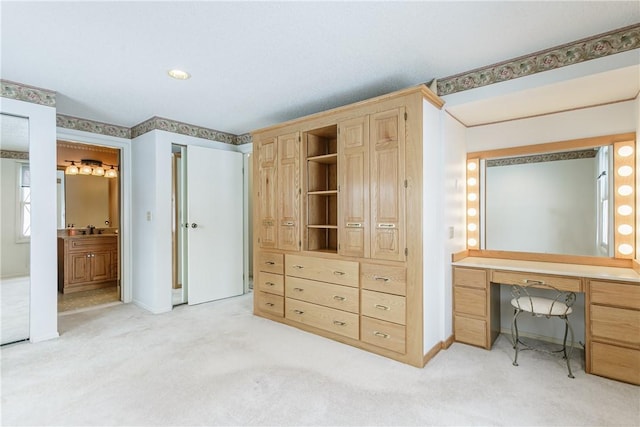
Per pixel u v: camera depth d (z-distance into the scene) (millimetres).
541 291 3037
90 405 2045
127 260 4406
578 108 2881
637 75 2219
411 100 2602
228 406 2043
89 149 5297
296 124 3400
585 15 1962
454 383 2309
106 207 5957
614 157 2725
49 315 3098
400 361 2650
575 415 1945
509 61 2541
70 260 4953
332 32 2115
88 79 2840
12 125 2938
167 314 3865
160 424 1871
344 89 3098
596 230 2850
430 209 2701
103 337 3146
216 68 2633
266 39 2199
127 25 2025
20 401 2084
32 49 2316
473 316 2932
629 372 2277
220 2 1797
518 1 1819
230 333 3264
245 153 4816
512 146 3201
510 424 1869
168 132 4047
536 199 3127
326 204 3609
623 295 2297
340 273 3041
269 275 3689
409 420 1906
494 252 3311
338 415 1956
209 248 4391
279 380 2355
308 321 3303
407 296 2621
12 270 2967
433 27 2068
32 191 3008
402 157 2643
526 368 2521
